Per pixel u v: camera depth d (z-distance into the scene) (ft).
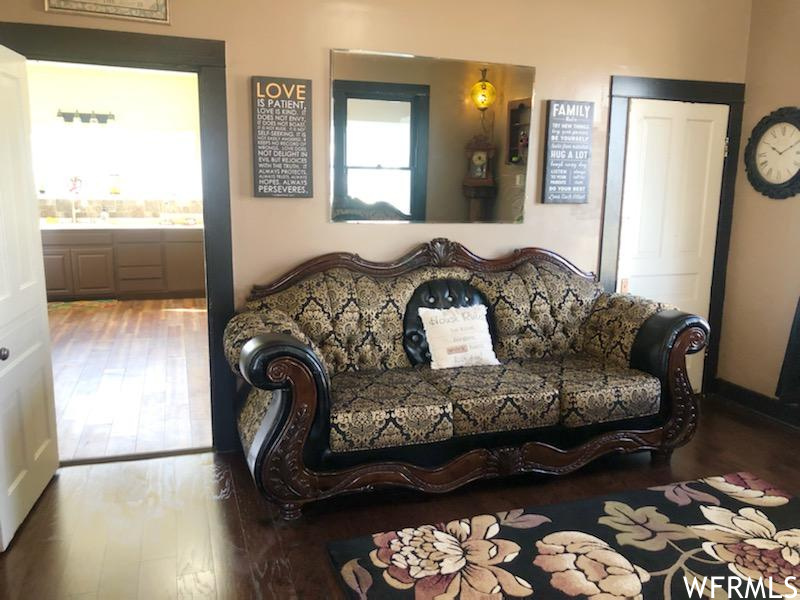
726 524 7.22
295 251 10.93
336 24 10.57
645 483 9.76
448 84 11.39
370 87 10.92
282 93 10.33
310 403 8.01
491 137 11.78
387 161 11.23
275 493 8.14
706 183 13.29
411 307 10.79
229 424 10.69
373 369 10.35
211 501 9.01
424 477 8.77
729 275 13.73
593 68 12.19
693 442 11.38
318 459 8.27
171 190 25.82
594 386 9.60
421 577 6.23
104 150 24.79
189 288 24.67
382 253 11.48
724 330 13.91
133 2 9.45
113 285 23.82
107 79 24.26
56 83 23.73
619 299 11.34
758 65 12.84
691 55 12.76
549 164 12.15
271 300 10.27
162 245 24.06
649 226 13.10
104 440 11.06
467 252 11.68
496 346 11.17
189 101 25.30
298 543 7.98
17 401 8.18
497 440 9.17
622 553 6.63
